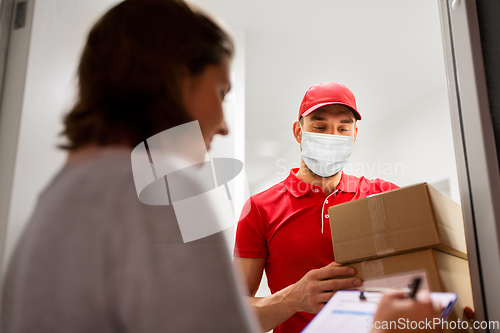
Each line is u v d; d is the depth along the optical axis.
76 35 0.80
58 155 0.81
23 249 0.37
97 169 0.37
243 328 0.34
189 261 0.33
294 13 1.83
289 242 1.21
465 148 0.68
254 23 1.87
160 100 0.43
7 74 0.83
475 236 0.65
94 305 0.33
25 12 0.85
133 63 0.43
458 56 0.70
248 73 2.16
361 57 2.04
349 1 1.76
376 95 2.34
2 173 0.78
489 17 0.69
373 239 0.83
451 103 0.72
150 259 0.33
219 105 0.48
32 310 0.33
